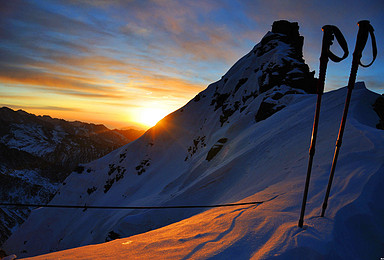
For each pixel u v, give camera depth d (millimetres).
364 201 3729
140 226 23969
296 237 2941
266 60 79812
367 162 5410
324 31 3209
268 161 14516
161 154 110812
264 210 4340
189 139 109312
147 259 2799
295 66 47094
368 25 3121
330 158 7148
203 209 18188
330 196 4211
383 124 12953
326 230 3061
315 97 24609
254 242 3078
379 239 3117
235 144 29469
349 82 3488
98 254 3041
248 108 46656
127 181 106562
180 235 3688
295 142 13961
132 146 129375
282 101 32469
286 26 89250
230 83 102875
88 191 123562
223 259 2744
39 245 98812
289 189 5535
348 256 2730
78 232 75250
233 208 5160
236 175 18641
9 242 108000
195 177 38281
